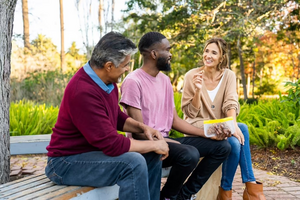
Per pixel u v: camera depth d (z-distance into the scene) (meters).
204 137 2.74
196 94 3.04
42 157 4.73
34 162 4.45
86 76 2.10
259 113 6.15
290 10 13.36
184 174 2.45
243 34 11.88
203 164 2.68
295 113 5.57
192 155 2.40
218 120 2.61
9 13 2.83
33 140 4.72
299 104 5.49
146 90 2.64
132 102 2.57
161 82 2.78
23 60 11.67
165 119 2.77
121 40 2.07
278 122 5.30
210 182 3.07
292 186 3.62
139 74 2.67
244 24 11.44
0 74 2.84
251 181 2.84
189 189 2.71
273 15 12.25
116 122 2.32
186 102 3.17
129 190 2.00
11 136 5.12
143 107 2.63
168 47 2.67
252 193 2.80
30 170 3.98
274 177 3.96
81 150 2.14
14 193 2.02
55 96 10.52
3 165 2.90
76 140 2.13
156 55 2.64
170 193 2.54
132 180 2.00
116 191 2.31
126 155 2.03
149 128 2.42
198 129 2.79
